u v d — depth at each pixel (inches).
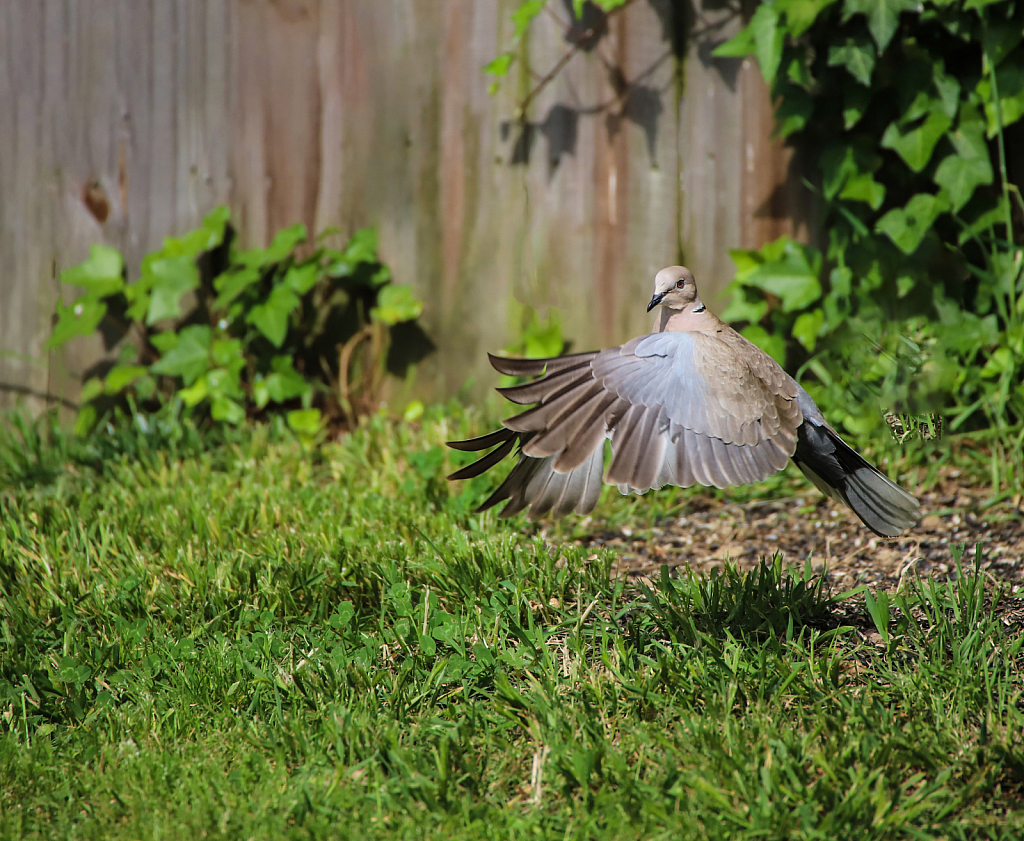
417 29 469.1
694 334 254.5
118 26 482.6
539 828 215.0
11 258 495.5
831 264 447.8
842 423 421.7
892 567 339.9
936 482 399.5
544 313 474.0
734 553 362.6
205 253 490.0
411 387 488.7
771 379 258.5
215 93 482.9
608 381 243.8
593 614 304.3
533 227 471.2
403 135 476.1
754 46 425.1
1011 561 336.2
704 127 452.1
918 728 241.8
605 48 455.8
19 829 221.8
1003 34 407.2
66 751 251.3
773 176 449.4
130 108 486.6
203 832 218.2
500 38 463.5
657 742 241.3
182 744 251.9
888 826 210.5
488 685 270.8
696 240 458.6
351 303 489.4
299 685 269.1
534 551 335.0
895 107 426.6
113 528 371.6
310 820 219.9
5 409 498.0
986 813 219.3
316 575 323.6
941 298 431.2
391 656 289.6
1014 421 421.7
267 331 459.2
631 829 213.2
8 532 369.7
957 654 264.1
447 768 234.5
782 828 210.4
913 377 413.4
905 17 418.6
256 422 482.6
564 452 236.7
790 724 247.8
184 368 470.6
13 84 488.1
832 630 283.7
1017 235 434.6
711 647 276.2
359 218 484.4
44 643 299.7
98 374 497.7
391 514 369.1
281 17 476.1
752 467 245.6
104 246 485.7
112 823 225.5
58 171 490.6
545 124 464.8
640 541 375.9
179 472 428.8
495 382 481.4
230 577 326.0
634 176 460.1
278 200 486.9
